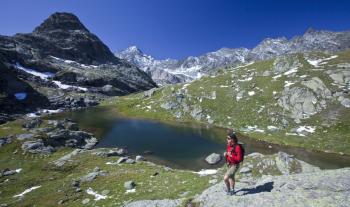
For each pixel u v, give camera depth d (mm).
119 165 54094
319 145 73875
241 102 109250
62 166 53500
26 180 47406
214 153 65688
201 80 142250
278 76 117250
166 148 75938
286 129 86062
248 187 18281
